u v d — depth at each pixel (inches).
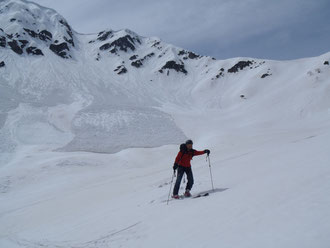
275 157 475.5
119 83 5201.8
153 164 1878.7
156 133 3041.3
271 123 3152.1
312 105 3435.0
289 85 4308.6
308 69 4658.0
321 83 3976.4
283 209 182.7
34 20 6569.9
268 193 231.5
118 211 367.9
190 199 306.0
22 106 3193.9
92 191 901.8
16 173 1544.0
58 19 7293.3
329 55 4675.2
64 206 729.6
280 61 5674.2
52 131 2785.4
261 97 4264.3
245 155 733.9
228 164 583.5
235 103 4377.5
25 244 339.0
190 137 2947.8
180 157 324.5
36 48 5329.7
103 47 6993.1
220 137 2413.9
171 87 5516.7
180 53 7224.4
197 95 5009.8
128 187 800.3
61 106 3523.6
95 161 1846.7
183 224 218.1
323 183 215.9
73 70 5182.1
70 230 343.0
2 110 2960.1
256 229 162.9
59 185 1300.4
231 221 190.7
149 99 4525.1
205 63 6678.2
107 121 3257.9
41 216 661.9
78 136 2778.1
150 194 442.0
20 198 1141.7
